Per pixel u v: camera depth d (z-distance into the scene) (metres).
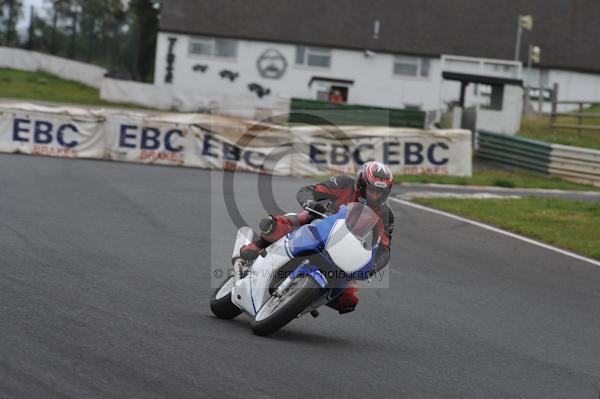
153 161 76.44
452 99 161.50
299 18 168.75
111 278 31.30
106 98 150.62
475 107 105.56
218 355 22.25
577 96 172.12
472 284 37.22
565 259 44.84
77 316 25.05
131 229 42.16
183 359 21.55
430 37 168.12
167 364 20.97
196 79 167.12
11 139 74.81
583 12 178.25
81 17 174.38
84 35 174.25
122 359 21.05
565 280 40.03
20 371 19.39
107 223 43.12
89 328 23.78
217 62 166.75
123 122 76.31
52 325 23.69
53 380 19.00
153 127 76.31
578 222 56.19
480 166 95.31
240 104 158.50
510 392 22.39
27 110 74.88
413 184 75.75
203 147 75.94
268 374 21.08
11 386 18.36
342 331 27.41
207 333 24.59
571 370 25.55
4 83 153.50
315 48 166.62
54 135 75.44
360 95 167.25
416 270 38.72
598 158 87.94
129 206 48.97
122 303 27.50
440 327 29.31
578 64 171.00
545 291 37.38
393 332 27.95
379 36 167.25
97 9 196.12
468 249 45.31
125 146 76.31
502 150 96.31
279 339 24.98
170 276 32.88
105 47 173.25
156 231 42.25
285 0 171.50
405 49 165.88
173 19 166.50
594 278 40.97
